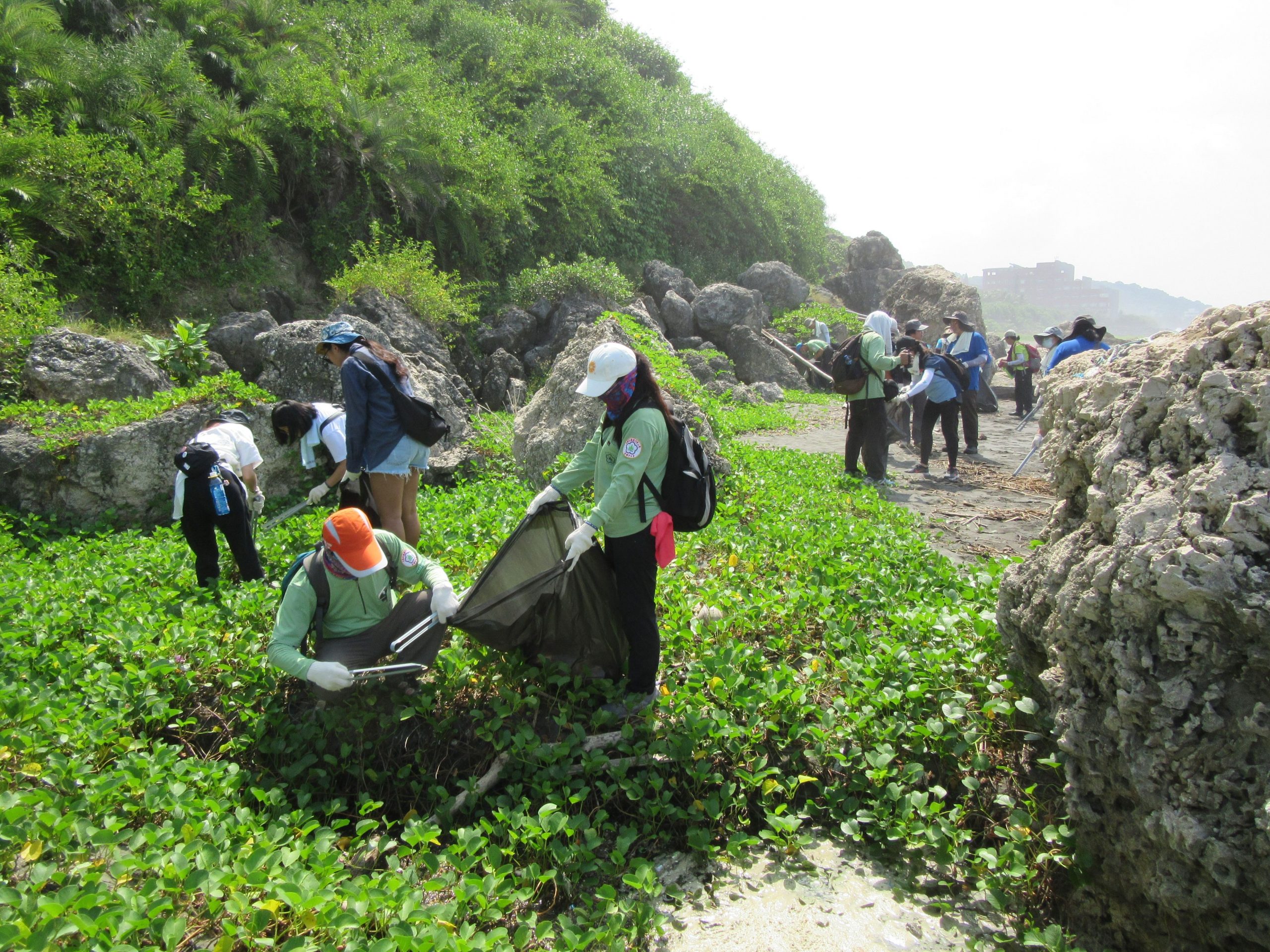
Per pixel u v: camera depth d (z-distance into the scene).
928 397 9.80
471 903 3.02
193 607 4.86
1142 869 2.95
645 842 3.59
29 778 3.45
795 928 3.06
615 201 22.64
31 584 5.46
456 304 15.70
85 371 9.30
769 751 3.90
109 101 13.22
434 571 4.03
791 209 29.86
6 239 11.31
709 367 19.12
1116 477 3.37
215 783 3.52
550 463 8.22
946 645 4.40
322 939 2.76
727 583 5.45
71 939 2.61
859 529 6.69
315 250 15.88
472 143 18.69
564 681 4.02
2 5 12.76
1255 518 2.81
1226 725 2.75
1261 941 2.62
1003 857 3.17
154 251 13.11
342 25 19.69
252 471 5.77
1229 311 3.44
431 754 3.99
